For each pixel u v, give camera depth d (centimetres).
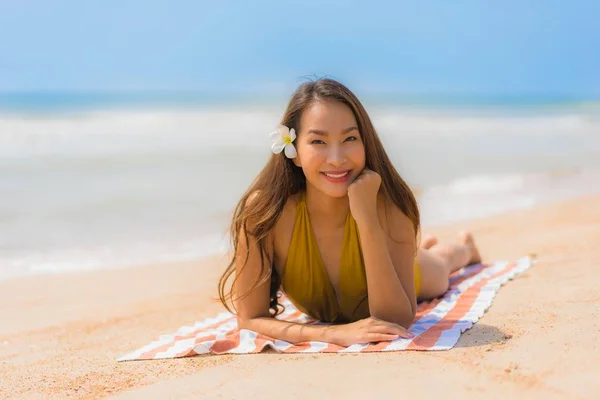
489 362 306
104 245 705
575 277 488
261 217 374
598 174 1242
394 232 384
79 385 317
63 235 746
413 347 332
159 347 373
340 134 352
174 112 3444
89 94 7681
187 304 495
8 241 716
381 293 359
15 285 554
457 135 2186
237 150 1617
